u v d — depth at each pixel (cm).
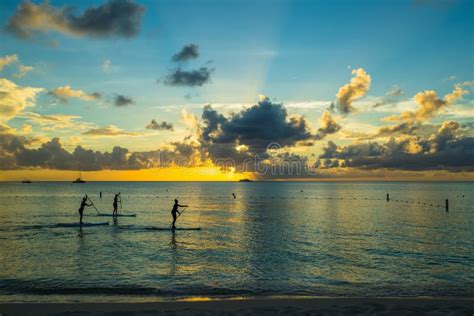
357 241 2545
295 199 9375
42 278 1524
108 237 2647
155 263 1823
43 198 9325
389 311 1048
